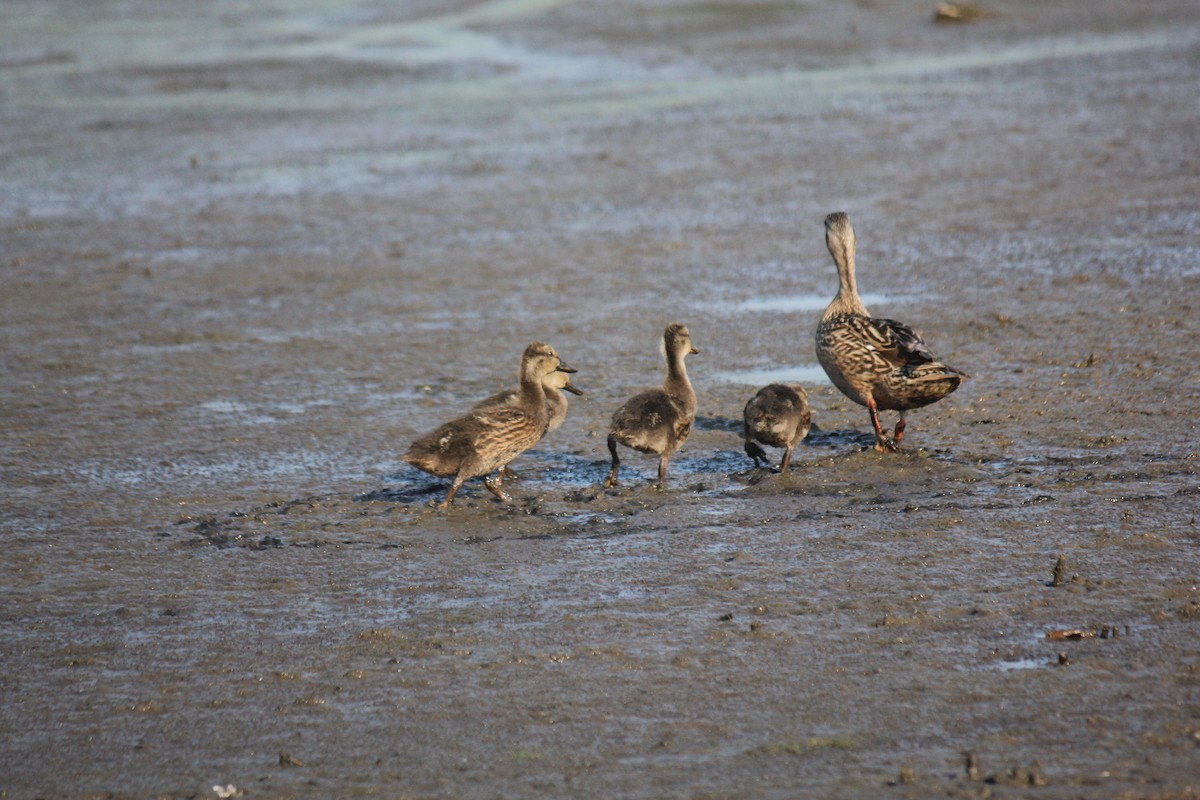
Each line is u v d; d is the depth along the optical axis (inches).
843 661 350.0
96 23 2222.0
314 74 1674.5
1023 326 681.6
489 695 340.8
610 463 533.0
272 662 365.4
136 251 930.7
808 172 1096.8
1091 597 378.9
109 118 1448.1
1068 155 1095.6
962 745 307.0
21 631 390.3
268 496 501.7
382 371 661.9
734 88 1512.1
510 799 294.2
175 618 396.2
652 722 324.2
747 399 603.5
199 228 991.6
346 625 386.9
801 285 793.6
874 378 509.0
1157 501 448.1
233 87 1614.2
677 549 434.3
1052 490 465.1
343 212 1026.7
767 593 394.9
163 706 343.3
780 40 1793.8
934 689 332.8
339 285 832.3
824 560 417.1
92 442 567.8
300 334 731.4
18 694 352.2
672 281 813.9
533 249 903.1
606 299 781.9
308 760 314.7
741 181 1077.1
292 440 565.6
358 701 341.4
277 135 1338.6
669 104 1432.1
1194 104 1267.2
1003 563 406.6
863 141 1202.6
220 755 319.3
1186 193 943.0
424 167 1176.8
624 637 370.3
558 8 2103.8
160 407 613.9
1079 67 1524.4
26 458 549.0
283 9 2324.1
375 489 506.9
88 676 361.4
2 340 733.9
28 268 892.0
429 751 316.2
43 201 1095.0
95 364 685.3
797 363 653.9
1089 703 322.0
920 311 722.8
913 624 368.8
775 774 299.3
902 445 527.8
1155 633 355.3
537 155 1209.4
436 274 850.1
